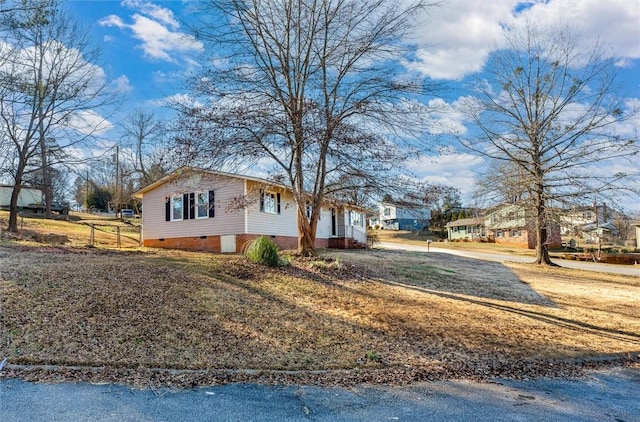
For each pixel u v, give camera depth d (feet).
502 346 23.34
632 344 25.80
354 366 18.52
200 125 37.14
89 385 14.12
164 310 22.81
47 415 11.67
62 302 21.85
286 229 67.41
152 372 15.74
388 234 167.12
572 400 15.85
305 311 26.50
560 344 24.72
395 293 34.91
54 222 83.10
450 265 56.85
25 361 15.48
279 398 14.34
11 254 35.55
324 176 42.65
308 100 38.24
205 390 14.60
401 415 13.37
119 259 37.76
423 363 19.63
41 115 56.34
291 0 40.91
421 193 40.91
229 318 23.18
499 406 14.70
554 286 46.93
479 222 78.89
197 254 48.70
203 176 43.06
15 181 56.49
